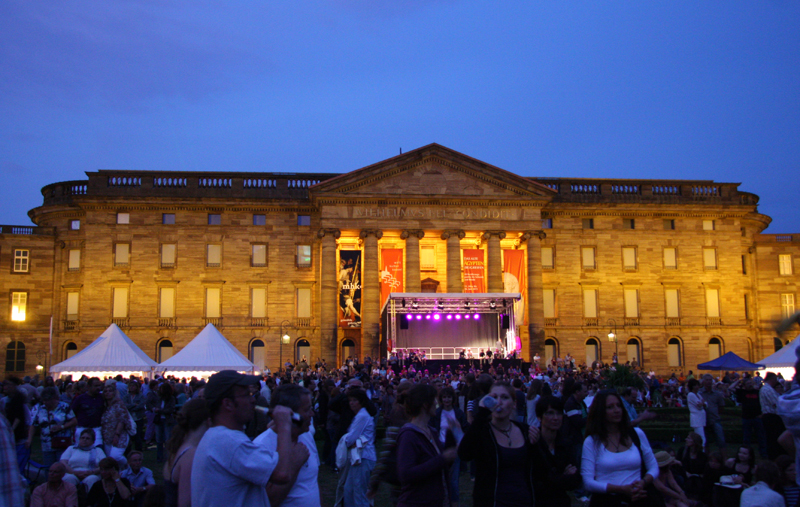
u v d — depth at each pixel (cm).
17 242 7350
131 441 2653
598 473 1070
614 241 7712
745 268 7988
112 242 7219
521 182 7162
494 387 1047
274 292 7344
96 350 4106
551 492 1070
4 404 1927
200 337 4419
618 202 7669
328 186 6962
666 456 1384
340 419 2055
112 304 7138
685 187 7856
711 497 1622
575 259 7631
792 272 7994
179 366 4206
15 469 690
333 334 6850
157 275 7212
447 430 1054
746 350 7662
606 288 7619
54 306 7338
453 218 7100
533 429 1064
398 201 7038
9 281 7288
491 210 7162
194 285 7250
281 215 7456
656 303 7644
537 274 7112
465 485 2123
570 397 1656
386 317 6412
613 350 7519
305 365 5675
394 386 3275
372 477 1053
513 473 1023
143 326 7125
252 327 7250
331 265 6931
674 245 7762
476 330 7056
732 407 4203
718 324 7669
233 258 7338
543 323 7062
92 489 1449
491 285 7000
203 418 957
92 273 7156
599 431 1077
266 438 907
